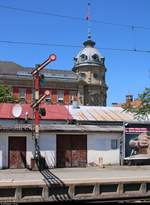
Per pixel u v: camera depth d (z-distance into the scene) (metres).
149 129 41.31
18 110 44.97
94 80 101.81
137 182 25.41
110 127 41.16
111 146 40.09
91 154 39.38
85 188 24.58
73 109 49.59
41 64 33.94
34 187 23.72
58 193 24.11
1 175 29.97
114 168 37.22
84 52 103.12
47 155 38.00
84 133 39.03
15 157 37.06
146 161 40.84
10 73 88.88
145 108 46.03
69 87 92.50
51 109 48.53
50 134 38.19
